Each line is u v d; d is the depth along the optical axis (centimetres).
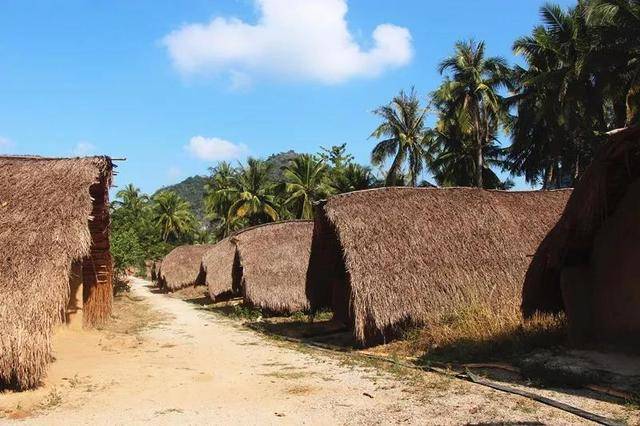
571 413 648
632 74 2573
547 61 3203
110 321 1758
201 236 7744
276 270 2119
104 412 704
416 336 1162
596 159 871
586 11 2903
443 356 1023
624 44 2475
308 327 1667
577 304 965
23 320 810
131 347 1285
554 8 3122
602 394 716
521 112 3434
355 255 1233
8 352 784
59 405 737
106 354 1159
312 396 781
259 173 5169
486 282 1263
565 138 3291
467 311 1166
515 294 1248
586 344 948
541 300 1083
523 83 3175
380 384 848
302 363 1067
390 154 4159
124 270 2923
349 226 1289
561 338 998
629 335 906
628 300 911
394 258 1242
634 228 905
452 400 730
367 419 657
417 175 4147
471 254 1306
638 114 2511
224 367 1028
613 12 2489
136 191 6600
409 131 4100
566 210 947
